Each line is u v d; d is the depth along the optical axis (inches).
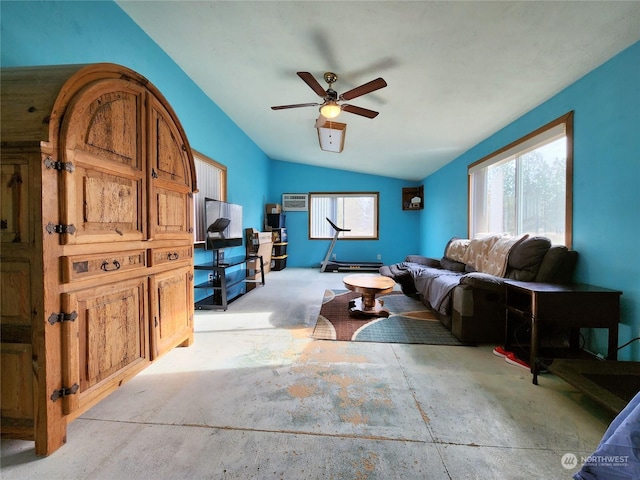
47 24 63.4
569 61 74.9
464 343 84.8
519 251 90.4
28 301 40.2
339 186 261.4
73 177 43.1
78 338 44.7
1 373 41.4
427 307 125.6
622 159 69.4
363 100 112.7
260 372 66.7
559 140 94.9
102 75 48.3
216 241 131.1
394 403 54.4
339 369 68.3
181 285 76.2
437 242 207.8
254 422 48.7
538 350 65.6
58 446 42.2
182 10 82.4
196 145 126.5
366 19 71.5
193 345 82.8
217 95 134.4
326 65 94.3
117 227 52.5
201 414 50.8
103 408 52.5
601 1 55.7
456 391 58.8
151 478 37.3
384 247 259.6
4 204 39.6
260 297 144.6
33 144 38.3
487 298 83.4
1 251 40.1
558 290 66.7
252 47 93.5
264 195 241.6
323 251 263.9
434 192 214.7
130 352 56.4
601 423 48.9
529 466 39.6
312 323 103.3
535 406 53.7
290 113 150.2
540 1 57.9
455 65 84.0
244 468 39.0
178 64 110.9
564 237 90.4
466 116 116.6
